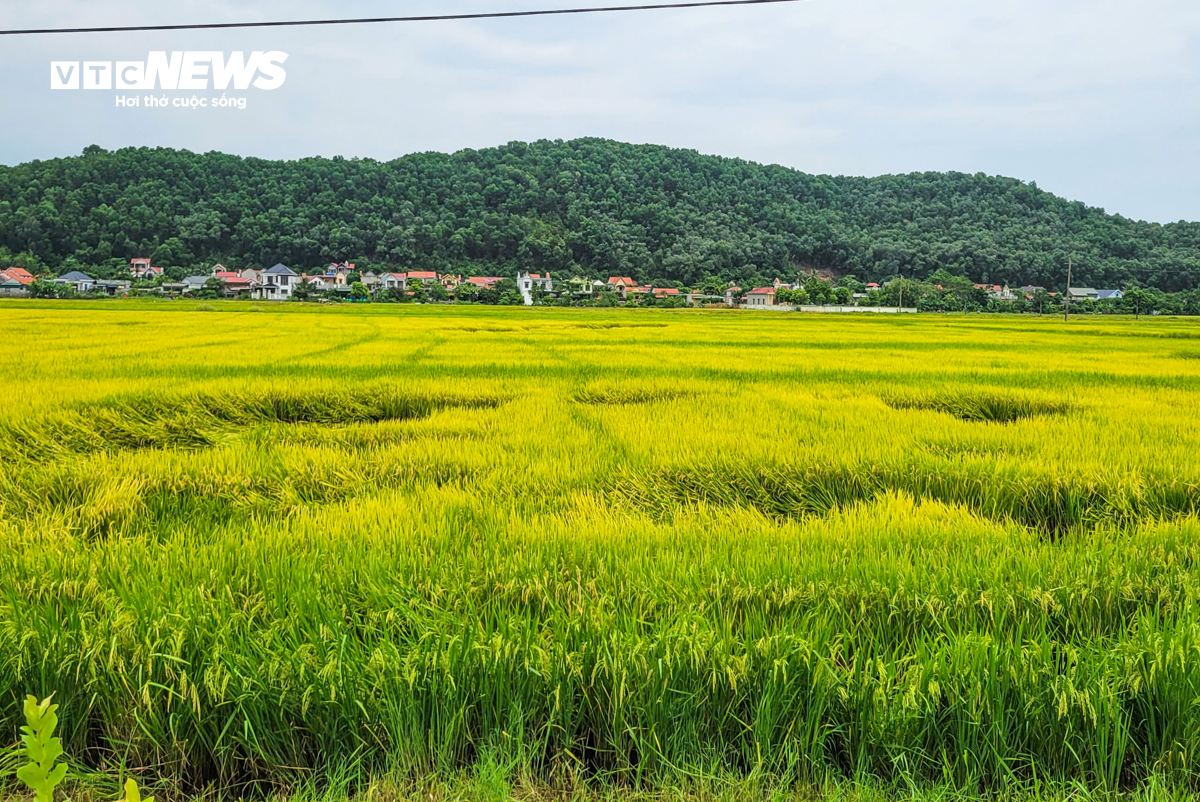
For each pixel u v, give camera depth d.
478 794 2.80
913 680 2.96
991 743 2.97
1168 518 5.75
